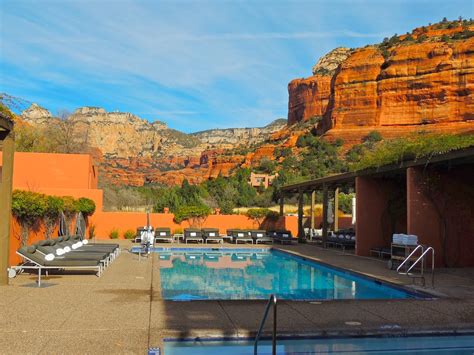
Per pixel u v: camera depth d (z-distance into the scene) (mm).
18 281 8828
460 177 12867
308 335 5402
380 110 79375
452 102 74125
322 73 121688
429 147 11211
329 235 21719
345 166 64312
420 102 76688
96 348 4605
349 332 5484
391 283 9641
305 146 84438
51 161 22938
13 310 6168
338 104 83938
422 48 77938
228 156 102312
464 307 6906
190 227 24547
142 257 13883
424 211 12547
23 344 4668
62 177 22984
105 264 11109
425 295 8273
